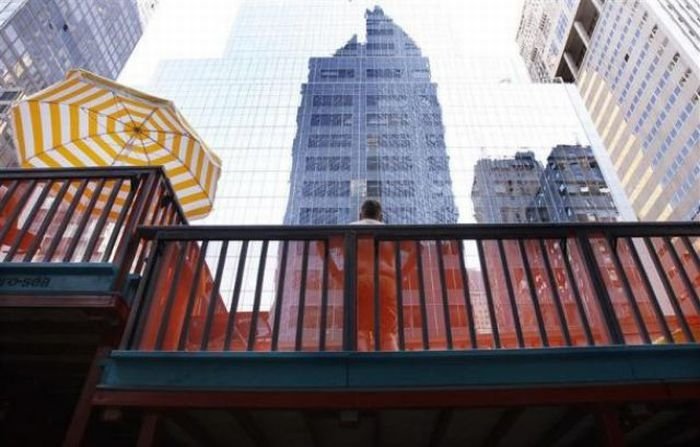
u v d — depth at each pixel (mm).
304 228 4160
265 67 64562
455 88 61125
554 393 3410
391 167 51250
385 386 3395
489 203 49156
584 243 4191
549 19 102562
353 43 71312
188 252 4465
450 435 4223
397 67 64750
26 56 67625
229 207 47406
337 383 3406
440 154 52750
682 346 3609
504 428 3896
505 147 54250
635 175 73562
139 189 4531
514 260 4473
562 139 55031
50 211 4348
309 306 4262
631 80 73875
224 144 53250
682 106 61875
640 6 71625
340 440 4328
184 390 3402
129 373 3492
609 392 3434
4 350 4340
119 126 6086
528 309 4246
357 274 3971
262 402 3354
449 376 3449
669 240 4270
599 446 4234
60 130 5938
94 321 3818
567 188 50688
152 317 3896
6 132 52156
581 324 3787
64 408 5047
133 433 4578
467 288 3918
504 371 3488
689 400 3467
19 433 4793
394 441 4340
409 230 4160
